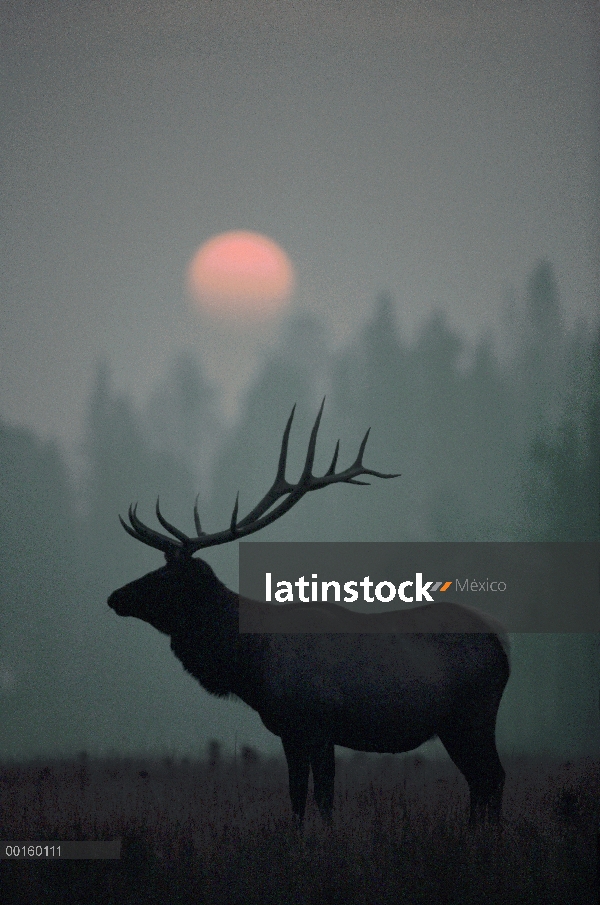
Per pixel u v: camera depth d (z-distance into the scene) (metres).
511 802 22.62
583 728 52.62
